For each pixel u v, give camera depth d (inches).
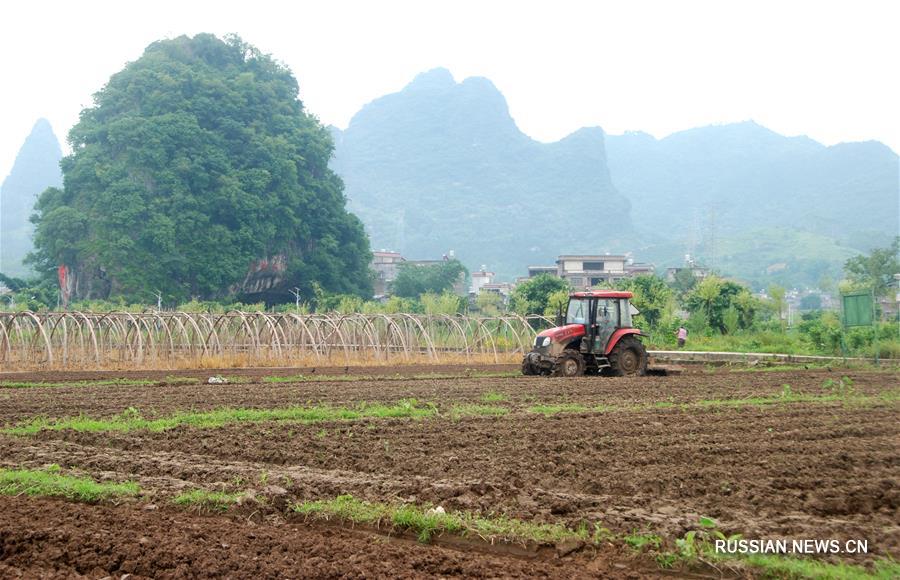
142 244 2967.5
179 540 258.5
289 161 3383.4
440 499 309.0
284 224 3336.6
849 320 1110.4
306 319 1072.8
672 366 929.5
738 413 544.1
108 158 3137.3
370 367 985.5
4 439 438.3
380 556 248.1
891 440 441.1
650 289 1967.3
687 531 271.3
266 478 343.9
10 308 1614.2
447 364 1047.0
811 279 7411.4
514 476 350.6
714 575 240.5
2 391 688.4
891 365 1069.8
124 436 451.2
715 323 1788.9
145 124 3097.9
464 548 266.5
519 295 2094.0
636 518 283.3
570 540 261.1
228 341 1088.2
